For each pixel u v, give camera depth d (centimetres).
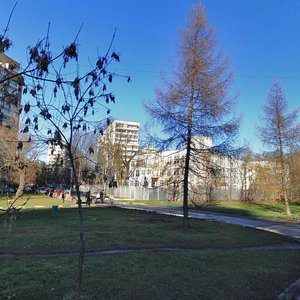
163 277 831
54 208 2539
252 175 5816
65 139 525
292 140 3922
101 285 736
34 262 902
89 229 1730
